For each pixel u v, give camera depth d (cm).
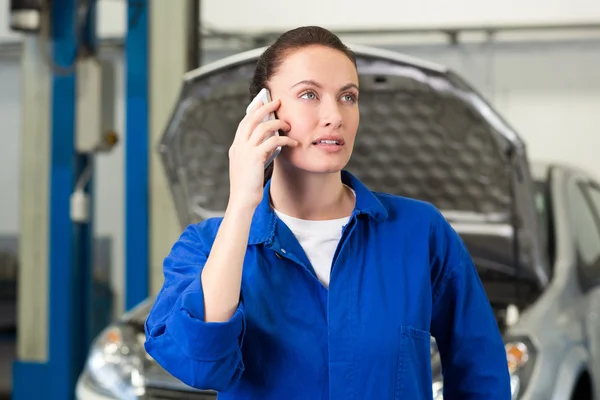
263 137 121
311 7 840
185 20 391
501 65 835
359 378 122
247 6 848
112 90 415
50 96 409
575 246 300
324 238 129
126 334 277
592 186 359
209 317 117
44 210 411
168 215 390
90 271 425
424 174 265
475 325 135
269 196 134
